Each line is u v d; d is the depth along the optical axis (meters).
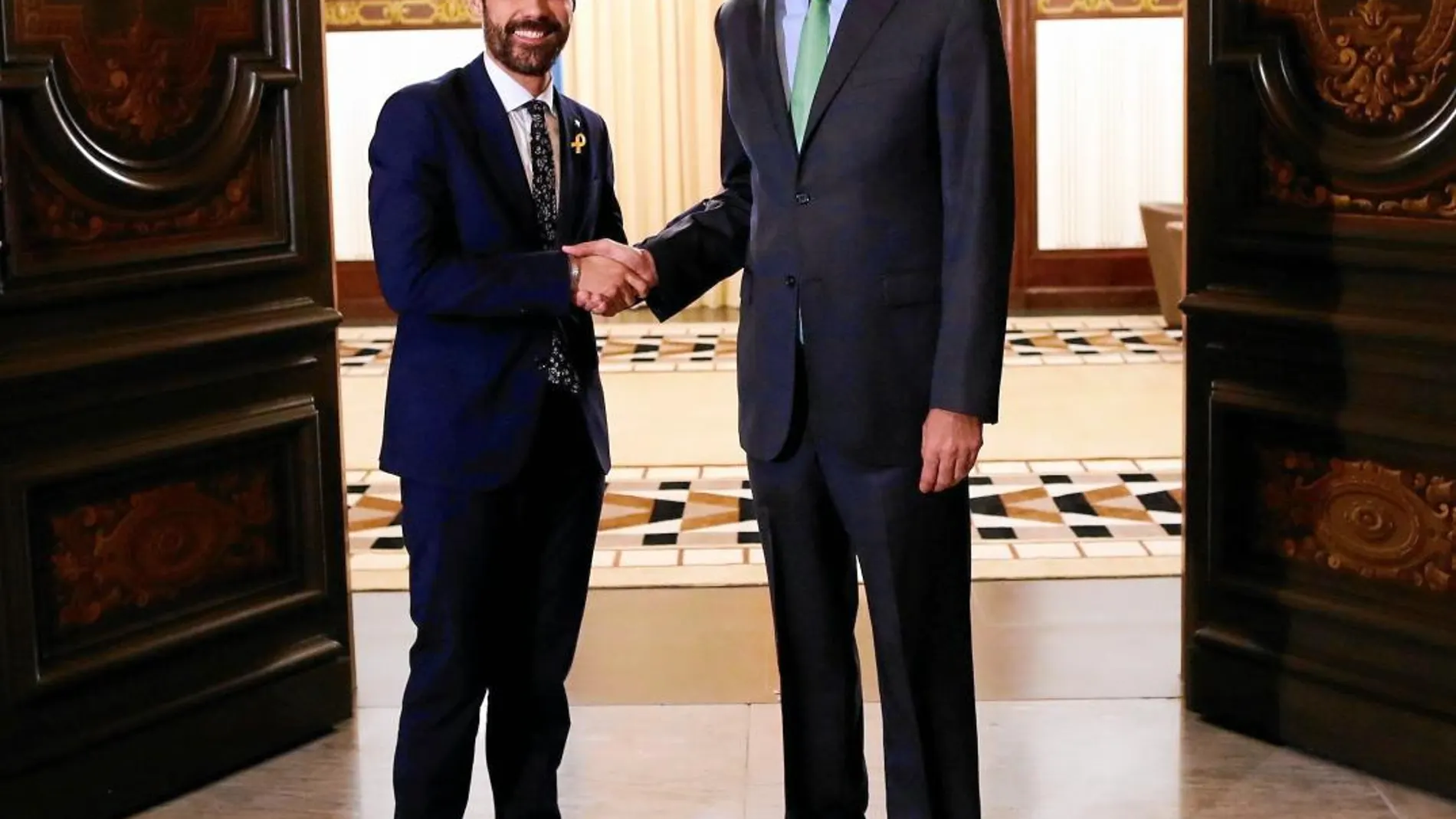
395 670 4.03
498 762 2.98
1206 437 3.58
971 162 2.53
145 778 3.27
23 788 3.07
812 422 2.68
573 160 2.84
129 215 3.15
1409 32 3.11
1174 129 9.36
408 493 2.78
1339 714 3.37
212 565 3.40
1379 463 3.28
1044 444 6.42
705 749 3.52
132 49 3.13
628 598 4.60
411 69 9.35
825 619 2.83
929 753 2.77
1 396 2.96
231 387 3.40
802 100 2.63
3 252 2.92
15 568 3.01
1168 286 8.84
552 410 2.83
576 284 2.68
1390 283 3.22
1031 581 4.69
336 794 3.34
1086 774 3.37
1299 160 3.33
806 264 2.64
